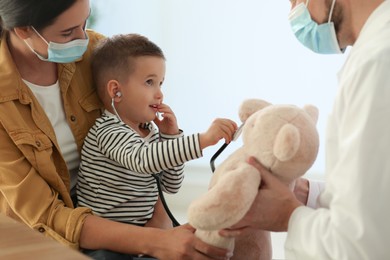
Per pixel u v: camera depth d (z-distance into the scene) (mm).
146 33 3137
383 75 1053
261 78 3025
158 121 1773
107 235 1484
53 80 1688
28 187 1542
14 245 980
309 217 1161
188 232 1428
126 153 1581
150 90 1702
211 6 3020
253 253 1397
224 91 3084
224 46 3043
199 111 3127
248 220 1235
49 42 1555
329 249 1084
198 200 1196
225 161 1328
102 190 1643
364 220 1036
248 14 2984
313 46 1371
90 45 1828
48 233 1527
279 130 1218
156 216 1752
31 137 1567
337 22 1287
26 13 1505
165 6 3084
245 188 1166
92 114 1752
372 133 1043
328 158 1177
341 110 1129
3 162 1548
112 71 1703
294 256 1172
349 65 1154
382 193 1035
